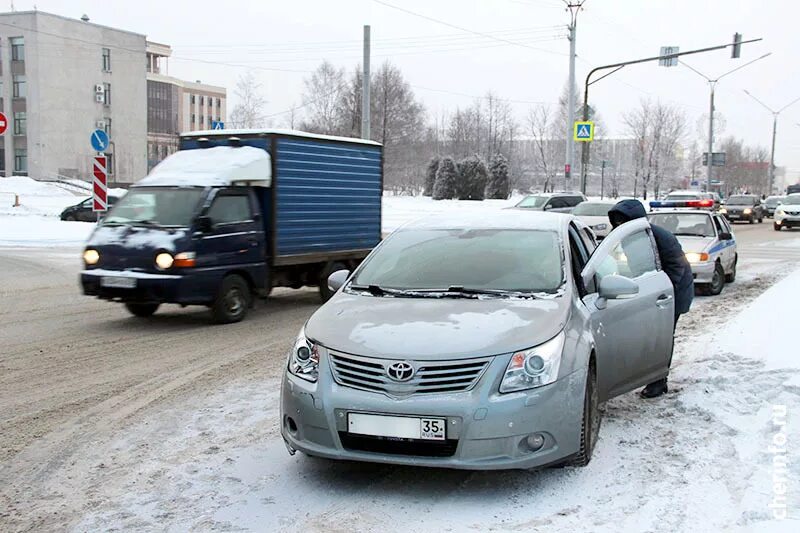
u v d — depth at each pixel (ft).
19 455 17.85
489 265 19.11
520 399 14.73
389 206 146.92
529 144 296.71
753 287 50.67
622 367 19.34
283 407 16.21
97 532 13.75
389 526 13.85
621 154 297.53
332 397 15.19
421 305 17.22
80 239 82.17
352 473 16.57
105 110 221.05
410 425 14.69
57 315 37.09
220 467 17.02
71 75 210.38
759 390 21.53
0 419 20.53
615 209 22.90
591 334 17.02
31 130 203.31
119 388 23.76
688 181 254.27
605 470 16.42
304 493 15.48
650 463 16.76
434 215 22.94
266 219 37.52
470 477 16.24
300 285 41.81
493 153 234.17
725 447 17.58
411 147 222.48
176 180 35.37
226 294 35.19
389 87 207.82
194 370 26.27
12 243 78.02
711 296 46.50
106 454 17.92
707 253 45.70
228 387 24.04
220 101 406.82
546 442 15.02
